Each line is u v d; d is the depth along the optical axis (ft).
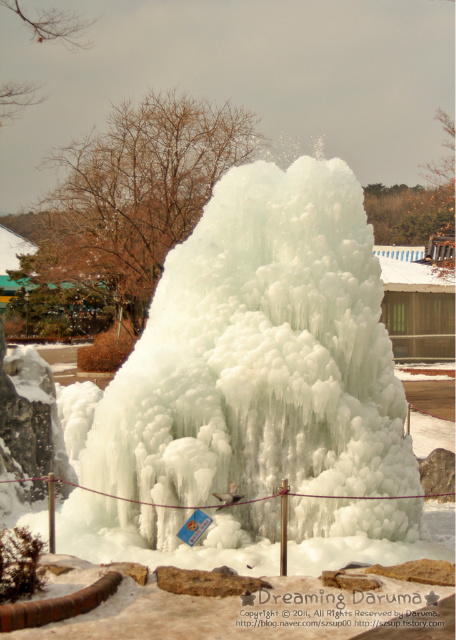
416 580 15.30
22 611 12.98
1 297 153.58
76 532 19.48
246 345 20.16
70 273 71.77
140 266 65.77
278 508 19.43
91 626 13.03
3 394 24.66
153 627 13.02
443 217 214.48
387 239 245.24
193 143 68.49
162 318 21.98
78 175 69.21
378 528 18.97
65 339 140.87
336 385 19.71
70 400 35.32
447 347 99.40
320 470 19.74
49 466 25.66
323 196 21.54
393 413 21.61
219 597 14.44
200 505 19.04
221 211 22.00
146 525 19.33
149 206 65.62
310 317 20.72
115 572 15.17
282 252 21.35
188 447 18.95
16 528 15.25
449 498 28.07
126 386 19.79
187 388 19.80
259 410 19.95
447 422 50.52
